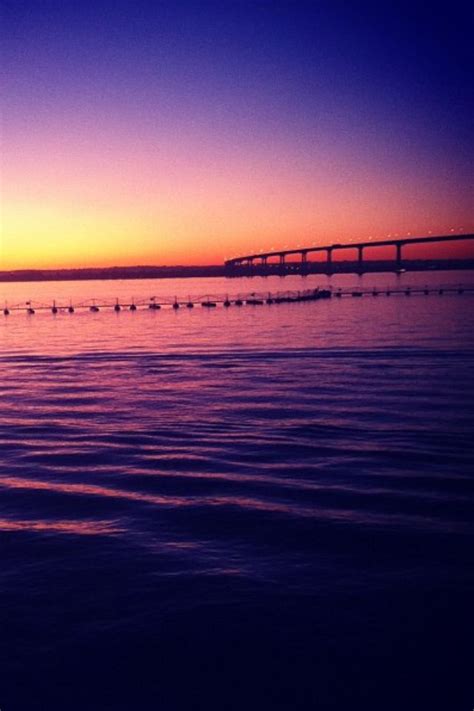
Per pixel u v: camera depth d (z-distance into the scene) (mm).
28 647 7406
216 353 34844
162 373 28703
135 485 13250
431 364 28906
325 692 6527
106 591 8641
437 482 12883
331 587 8594
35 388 25391
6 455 15789
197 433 17672
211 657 7148
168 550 9945
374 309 65938
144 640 7484
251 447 16031
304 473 13750
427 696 6410
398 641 7316
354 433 17078
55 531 10820
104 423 19188
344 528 10594
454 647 7180
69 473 14195
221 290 152125
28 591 8680
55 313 71125
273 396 22641
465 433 16750
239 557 9625
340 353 33281
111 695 6598
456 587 8500
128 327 52781
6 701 6539
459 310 61469
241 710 6324
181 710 6359
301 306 74312
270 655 7145
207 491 12742
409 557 9453
